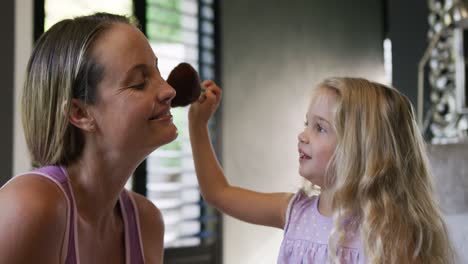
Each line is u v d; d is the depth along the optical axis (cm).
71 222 57
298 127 208
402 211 89
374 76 243
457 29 214
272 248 195
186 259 172
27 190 53
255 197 108
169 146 173
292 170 204
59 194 56
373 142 91
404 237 86
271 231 195
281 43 204
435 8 227
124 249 68
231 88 185
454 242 126
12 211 52
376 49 245
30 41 137
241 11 191
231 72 186
